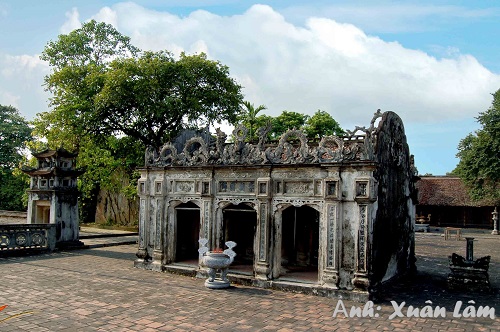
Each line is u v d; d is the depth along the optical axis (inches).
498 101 1561.3
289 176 501.0
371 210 458.3
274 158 512.1
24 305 400.2
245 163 530.0
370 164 449.1
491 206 1744.6
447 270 693.9
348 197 463.2
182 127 1108.5
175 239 604.1
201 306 411.8
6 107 1897.1
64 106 1011.9
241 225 692.7
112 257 729.0
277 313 393.1
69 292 456.4
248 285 509.7
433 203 1814.7
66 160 853.8
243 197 530.6
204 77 1064.2
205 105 1064.2
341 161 466.6
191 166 569.0
